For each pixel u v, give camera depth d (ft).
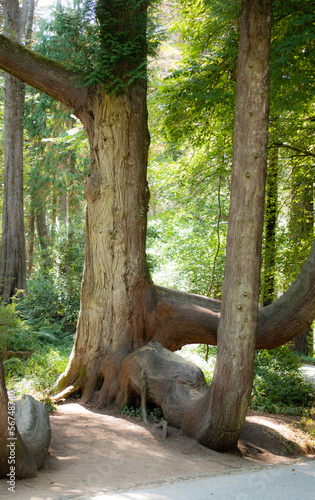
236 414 20.24
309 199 45.42
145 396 25.26
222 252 55.06
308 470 17.74
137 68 28.14
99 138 30.27
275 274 46.06
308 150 44.70
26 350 39.83
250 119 19.95
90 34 28.32
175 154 43.32
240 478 16.05
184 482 15.05
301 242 44.57
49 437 16.96
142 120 30.81
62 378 30.12
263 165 20.06
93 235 30.27
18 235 56.13
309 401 35.68
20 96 58.18
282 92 31.91
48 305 52.60
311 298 24.95
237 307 19.93
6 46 29.99
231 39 33.24
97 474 15.64
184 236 62.23
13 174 56.59
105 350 29.22
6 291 54.19
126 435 21.65
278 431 25.25
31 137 65.62
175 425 23.08
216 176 43.65
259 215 20.04
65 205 81.25
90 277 30.37
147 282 30.60
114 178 30.01
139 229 30.42
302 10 28.07
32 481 14.07
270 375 37.60
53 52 34.68
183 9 38.65
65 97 31.24
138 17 27.84
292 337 25.85
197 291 57.47
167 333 29.94
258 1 19.77
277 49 27.45
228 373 20.07
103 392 28.30
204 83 34.17
